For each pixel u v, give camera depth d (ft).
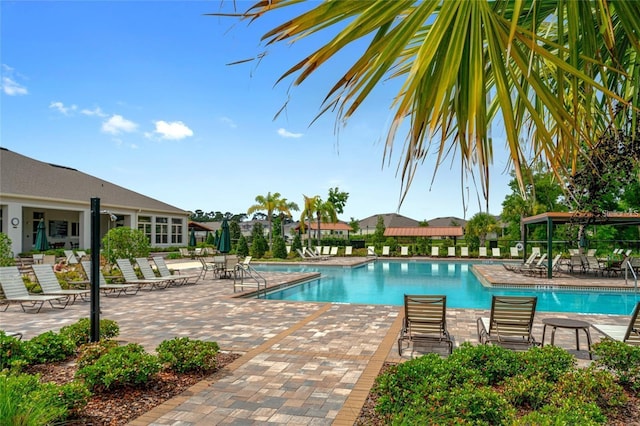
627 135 9.02
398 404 12.26
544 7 6.58
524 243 73.10
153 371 15.65
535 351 15.80
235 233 144.97
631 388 14.85
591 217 11.94
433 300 20.84
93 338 18.61
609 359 15.24
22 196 75.87
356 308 33.42
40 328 26.53
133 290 44.60
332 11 5.57
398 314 30.83
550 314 31.37
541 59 7.48
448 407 11.11
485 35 5.70
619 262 58.03
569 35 5.57
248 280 54.90
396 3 5.57
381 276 69.82
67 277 47.14
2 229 75.36
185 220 123.54
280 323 27.71
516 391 13.17
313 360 19.42
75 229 99.25
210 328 26.22
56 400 12.25
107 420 13.08
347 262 88.53
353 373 17.60
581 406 11.53
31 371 17.39
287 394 15.29
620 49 7.35
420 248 111.96
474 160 5.32
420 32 6.88
